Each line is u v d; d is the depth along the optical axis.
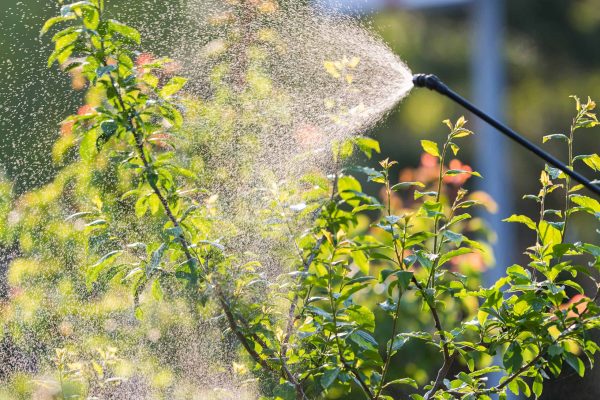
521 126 19.00
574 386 7.34
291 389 4.23
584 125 4.37
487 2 13.64
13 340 5.91
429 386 4.84
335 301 4.07
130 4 6.78
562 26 19.59
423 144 4.26
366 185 10.81
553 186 4.38
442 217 4.19
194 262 4.12
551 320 4.19
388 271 3.92
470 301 6.76
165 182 4.31
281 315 4.48
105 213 4.90
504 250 11.11
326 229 4.19
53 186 6.12
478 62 13.76
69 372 5.06
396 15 17.16
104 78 4.17
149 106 4.19
